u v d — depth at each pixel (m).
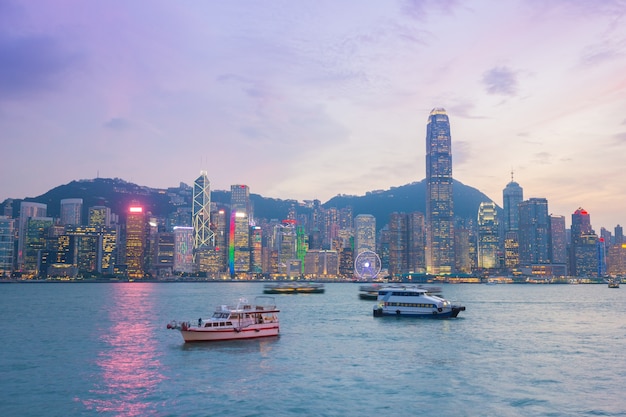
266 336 108.00
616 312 192.62
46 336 115.00
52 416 55.69
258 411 57.28
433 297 159.38
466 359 85.94
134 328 130.88
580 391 65.31
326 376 73.12
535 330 127.50
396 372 75.62
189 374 74.19
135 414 56.22
